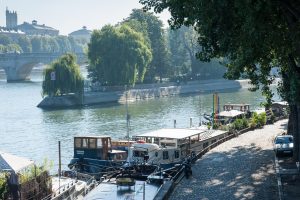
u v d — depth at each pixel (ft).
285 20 89.20
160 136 162.71
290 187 102.17
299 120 115.03
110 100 445.78
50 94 411.95
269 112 256.11
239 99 456.45
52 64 414.62
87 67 488.44
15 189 113.50
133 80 465.06
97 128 292.20
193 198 100.48
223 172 124.57
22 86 620.90
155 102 449.48
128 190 114.52
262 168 127.03
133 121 320.50
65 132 280.51
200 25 88.28
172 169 134.21
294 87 97.60
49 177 126.11
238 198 98.68
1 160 122.83
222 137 188.55
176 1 90.48
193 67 604.90
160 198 97.19
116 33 456.45
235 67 96.94
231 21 84.07
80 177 157.48
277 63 124.67
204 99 469.98
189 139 165.27
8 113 368.27
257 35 80.79
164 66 557.33
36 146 242.17
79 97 417.90
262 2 77.41
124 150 182.50
